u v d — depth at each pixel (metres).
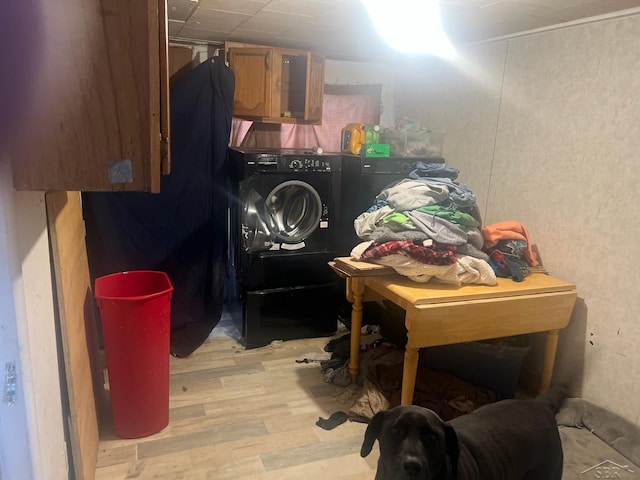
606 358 2.49
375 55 3.96
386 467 1.51
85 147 1.23
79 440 1.79
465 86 3.41
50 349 1.60
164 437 2.35
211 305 3.46
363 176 3.38
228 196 3.52
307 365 3.11
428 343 2.29
